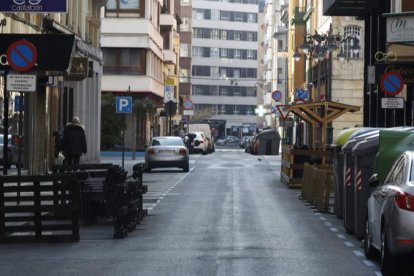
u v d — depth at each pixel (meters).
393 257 14.52
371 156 19.78
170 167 52.81
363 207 19.75
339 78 67.94
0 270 15.44
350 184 21.06
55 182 19.61
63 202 19.66
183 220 24.22
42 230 19.55
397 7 34.53
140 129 84.81
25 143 39.31
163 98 101.44
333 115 42.84
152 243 19.19
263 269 15.37
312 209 28.11
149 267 15.62
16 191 19.50
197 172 52.81
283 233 21.22
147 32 84.31
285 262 16.28
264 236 20.53
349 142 21.42
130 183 22.06
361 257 17.09
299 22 98.00
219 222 23.69
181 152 52.00
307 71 92.50
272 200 31.69
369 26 54.28
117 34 84.44
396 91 31.75
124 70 85.38
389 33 32.56
